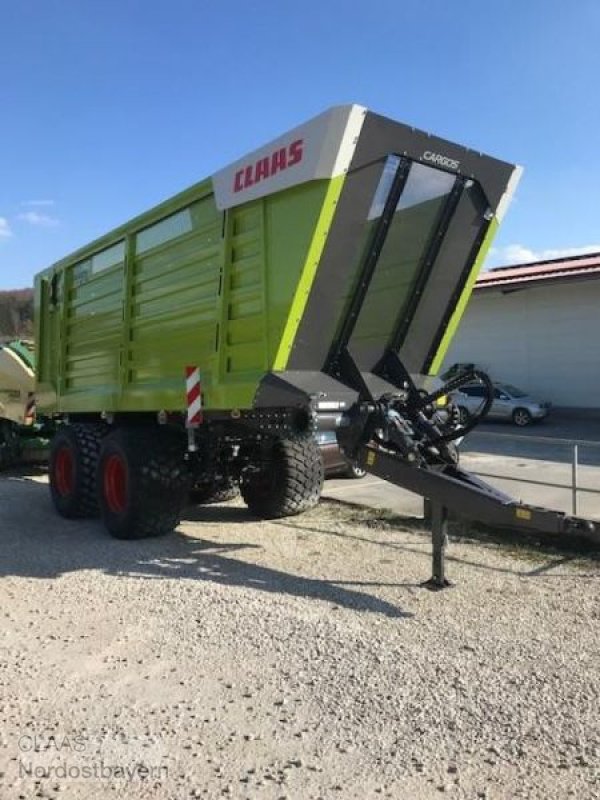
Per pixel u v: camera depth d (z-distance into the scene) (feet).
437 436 19.58
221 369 20.49
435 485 18.42
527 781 10.37
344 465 34.58
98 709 12.59
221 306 20.40
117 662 14.53
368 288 19.58
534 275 82.84
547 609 17.33
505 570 20.65
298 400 18.43
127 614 17.28
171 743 11.47
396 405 20.16
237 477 26.73
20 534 26.13
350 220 17.72
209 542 24.39
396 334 21.38
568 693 12.96
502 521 17.30
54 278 32.19
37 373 34.24
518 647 15.01
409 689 13.20
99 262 28.04
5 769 10.73
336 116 16.69
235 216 20.12
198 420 21.21
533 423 77.00
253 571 20.81
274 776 10.55
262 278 18.93
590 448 52.42
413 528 26.11
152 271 24.34
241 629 16.17
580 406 83.41
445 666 14.14
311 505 28.02
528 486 35.81
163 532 24.94
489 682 13.43
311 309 18.21
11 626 16.63
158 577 20.27
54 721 12.17
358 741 11.50
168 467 24.18
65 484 29.55
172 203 22.90
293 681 13.61
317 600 18.15
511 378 89.40
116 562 21.93
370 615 17.01
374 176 17.75
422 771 10.65
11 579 20.30
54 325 32.53
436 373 22.72
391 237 19.52
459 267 21.54
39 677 13.87
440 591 18.78
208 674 13.96
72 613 17.42
